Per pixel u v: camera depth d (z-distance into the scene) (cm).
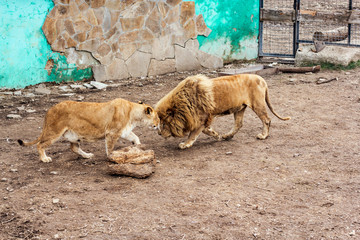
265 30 1609
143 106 648
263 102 709
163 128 679
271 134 750
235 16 1326
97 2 1130
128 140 695
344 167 594
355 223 451
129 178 580
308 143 695
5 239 437
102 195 529
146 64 1230
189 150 691
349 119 805
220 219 468
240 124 723
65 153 683
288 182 555
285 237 432
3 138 761
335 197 509
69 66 1129
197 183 558
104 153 685
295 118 830
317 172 582
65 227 457
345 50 1198
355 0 1900
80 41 1128
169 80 1184
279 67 1220
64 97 1019
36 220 471
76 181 573
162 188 545
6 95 1023
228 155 659
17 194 534
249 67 1217
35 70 1084
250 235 437
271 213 478
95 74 1159
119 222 465
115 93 1051
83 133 617
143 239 433
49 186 557
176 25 1250
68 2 1094
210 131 716
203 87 662
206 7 1277
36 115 895
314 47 1240
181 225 457
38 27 1066
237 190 535
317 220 460
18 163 641
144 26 1205
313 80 1099
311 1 1925
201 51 1301
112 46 1172
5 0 1013
